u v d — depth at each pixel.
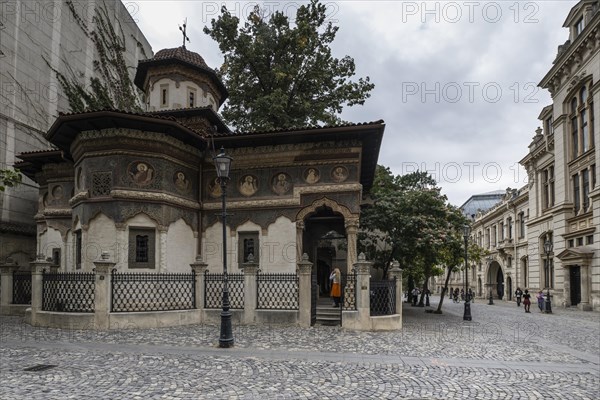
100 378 7.66
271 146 18.05
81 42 28.67
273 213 17.69
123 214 15.52
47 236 20.11
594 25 28.80
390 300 15.04
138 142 16.08
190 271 17.56
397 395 6.95
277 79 26.27
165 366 8.63
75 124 15.62
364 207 24.12
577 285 32.56
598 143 29.02
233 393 6.88
